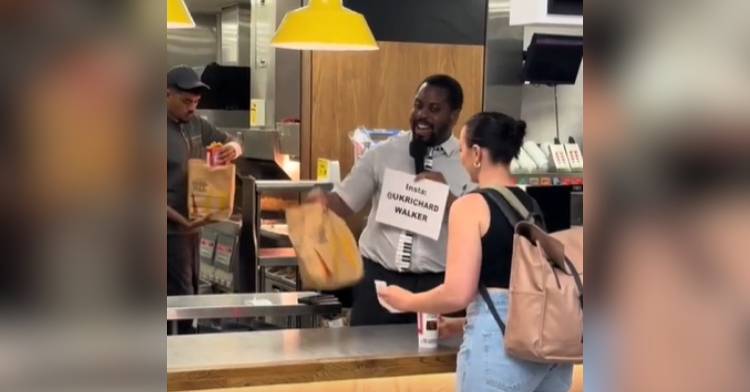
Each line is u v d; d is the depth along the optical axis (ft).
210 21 19.31
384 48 17.06
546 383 7.99
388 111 17.17
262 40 17.34
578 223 14.01
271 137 16.58
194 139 13.28
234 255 15.08
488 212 7.91
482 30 17.89
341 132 16.90
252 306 10.52
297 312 10.69
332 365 8.35
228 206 13.34
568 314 7.37
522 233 7.66
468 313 8.11
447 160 11.11
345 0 16.69
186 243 13.11
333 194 11.24
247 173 16.85
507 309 7.79
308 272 10.64
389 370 8.56
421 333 9.00
